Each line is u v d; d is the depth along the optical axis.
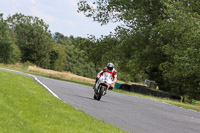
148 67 99.94
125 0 91.31
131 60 90.94
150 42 89.44
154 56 93.00
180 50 77.81
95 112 23.30
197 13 79.44
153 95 80.56
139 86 86.31
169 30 79.75
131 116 24.61
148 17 92.12
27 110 16.66
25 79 44.22
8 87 25.50
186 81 88.50
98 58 97.31
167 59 91.31
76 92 39.53
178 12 76.69
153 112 31.44
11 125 12.17
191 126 24.56
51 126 14.23
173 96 79.25
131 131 17.75
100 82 33.69
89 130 15.20
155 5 91.62
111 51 91.88
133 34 88.38
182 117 31.27
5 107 15.31
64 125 15.09
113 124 19.22
